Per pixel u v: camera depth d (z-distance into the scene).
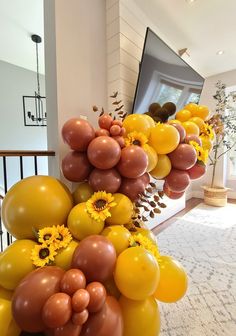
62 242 0.82
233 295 1.43
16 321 0.64
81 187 1.02
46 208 0.87
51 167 1.56
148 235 1.04
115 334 0.67
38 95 3.83
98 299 0.63
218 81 3.62
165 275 0.86
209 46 2.68
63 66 1.47
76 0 1.55
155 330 0.80
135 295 0.73
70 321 0.59
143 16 2.03
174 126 1.08
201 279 1.60
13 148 3.99
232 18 2.13
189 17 2.11
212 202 3.53
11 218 0.86
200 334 1.14
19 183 0.93
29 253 0.79
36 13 2.47
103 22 1.82
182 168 1.08
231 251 2.04
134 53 1.93
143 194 0.97
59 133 1.47
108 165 0.87
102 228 0.87
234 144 3.74
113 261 0.74
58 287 0.65
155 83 1.93
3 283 0.76
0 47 3.31
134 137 0.98
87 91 1.67
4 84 3.84
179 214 3.11
